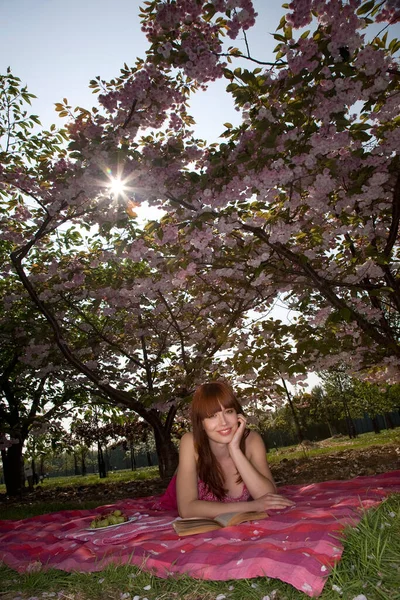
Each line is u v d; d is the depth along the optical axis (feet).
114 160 15.56
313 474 27.04
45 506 25.29
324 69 13.83
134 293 24.80
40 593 7.63
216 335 27.25
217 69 14.42
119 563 7.97
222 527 9.23
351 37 13.37
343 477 23.70
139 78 15.24
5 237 24.79
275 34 13.70
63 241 28.84
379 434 100.83
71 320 32.07
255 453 11.12
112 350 33.94
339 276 20.93
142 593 6.87
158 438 31.73
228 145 15.49
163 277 24.06
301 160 15.56
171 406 31.09
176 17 14.05
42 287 29.53
